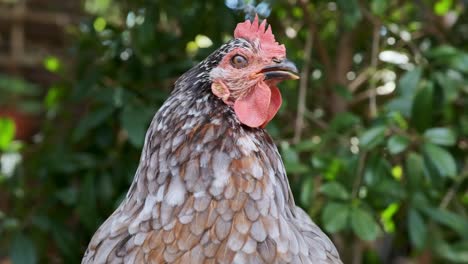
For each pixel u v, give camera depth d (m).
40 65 2.23
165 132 0.94
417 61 1.34
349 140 1.33
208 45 1.38
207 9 1.38
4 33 2.28
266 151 0.96
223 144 0.93
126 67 1.37
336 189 1.22
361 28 1.44
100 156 1.42
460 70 1.30
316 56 1.48
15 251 1.33
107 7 1.96
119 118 1.35
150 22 1.33
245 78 0.96
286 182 0.97
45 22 2.23
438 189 1.30
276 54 0.97
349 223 1.23
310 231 1.00
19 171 1.42
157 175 0.94
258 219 0.92
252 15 1.39
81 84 1.35
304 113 1.35
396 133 1.25
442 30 1.48
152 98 1.33
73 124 1.45
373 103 1.36
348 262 1.46
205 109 0.94
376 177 1.25
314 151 1.31
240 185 0.92
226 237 0.92
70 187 1.42
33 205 1.42
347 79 1.46
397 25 1.42
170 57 1.40
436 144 1.26
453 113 1.40
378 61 1.45
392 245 1.65
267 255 0.92
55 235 1.37
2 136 1.44
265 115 0.96
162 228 0.93
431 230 1.35
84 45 1.40
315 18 1.46
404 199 1.28
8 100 2.12
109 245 0.95
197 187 0.92
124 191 1.37
